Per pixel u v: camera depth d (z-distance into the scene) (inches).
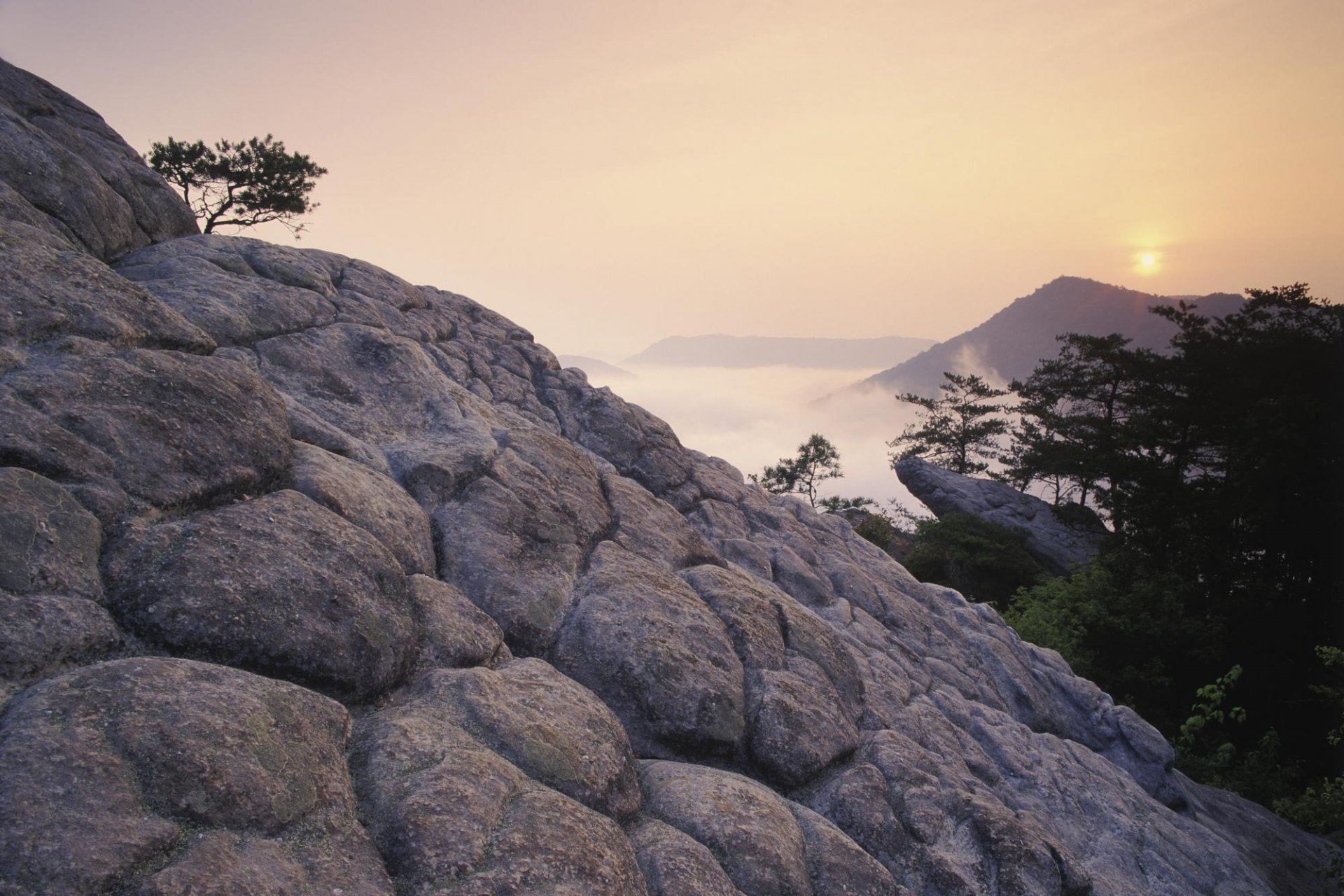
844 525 821.2
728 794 339.0
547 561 432.1
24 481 256.2
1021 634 1382.9
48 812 184.7
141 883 182.1
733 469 816.9
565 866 243.0
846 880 329.7
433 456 446.9
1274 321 2066.9
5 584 230.7
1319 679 1503.4
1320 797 693.3
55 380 295.6
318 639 282.4
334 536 323.6
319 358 482.6
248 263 541.3
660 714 382.0
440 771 259.1
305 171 1715.1
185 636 256.7
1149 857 509.0
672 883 273.4
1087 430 2244.1
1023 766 534.0
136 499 281.7
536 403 673.0
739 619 458.0
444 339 679.1
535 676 346.0
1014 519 2326.5
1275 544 1733.5
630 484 573.9
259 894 193.2
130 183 531.5
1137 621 1467.8
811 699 432.1
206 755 214.8
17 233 355.9
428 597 350.0
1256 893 531.2
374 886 216.2
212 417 326.3
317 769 237.3
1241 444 1781.5
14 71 559.8
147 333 348.2
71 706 212.8
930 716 518.9
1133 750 691.4
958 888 371.2
